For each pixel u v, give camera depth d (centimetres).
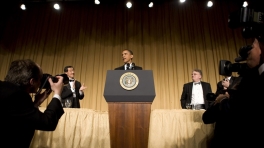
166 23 559
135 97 133
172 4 576
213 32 549
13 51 548
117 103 134
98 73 528
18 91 100
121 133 130
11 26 564
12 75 107
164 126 167
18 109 97
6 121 96
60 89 120
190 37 546
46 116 104
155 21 563
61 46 551
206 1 571
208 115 141
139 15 567
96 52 544
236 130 114
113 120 132
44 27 564
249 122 104
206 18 559
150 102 133
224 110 122
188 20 561
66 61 539
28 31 561
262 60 104
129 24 559
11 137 96
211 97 148
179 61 531
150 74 139
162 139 163
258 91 102
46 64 538
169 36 550
